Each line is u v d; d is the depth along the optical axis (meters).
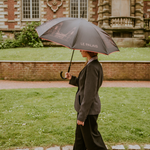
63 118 4.12
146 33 18.19
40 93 6.23
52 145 3.03
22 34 16.31
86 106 2.21
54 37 2.21
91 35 2.26
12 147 2.95
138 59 10.62
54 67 9.01
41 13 19.09
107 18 17.44
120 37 17.58
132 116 4.28
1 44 15.60
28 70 9.02
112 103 5.23
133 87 7.48
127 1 17.64
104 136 3.32
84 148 2.57
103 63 9.02
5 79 9.22
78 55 11.62
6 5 19.11
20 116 4.21
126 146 3.02
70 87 7.47
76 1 19.58
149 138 3.27
